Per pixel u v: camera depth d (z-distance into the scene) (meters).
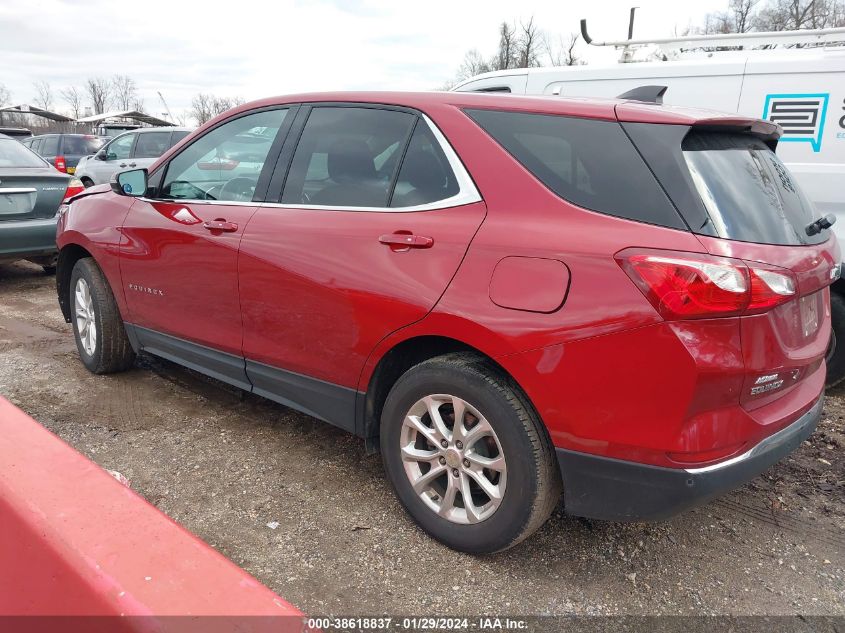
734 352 1.98
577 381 2.10
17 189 6.51
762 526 2.82
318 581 2.36
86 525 1.21
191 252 3.34
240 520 2.72
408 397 2.54
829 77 4.58
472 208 2.40
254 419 3.73
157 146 12.91
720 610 2.29
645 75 5.25
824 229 2.61
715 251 1.96
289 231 2.89
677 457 2.02
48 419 3.62
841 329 4.14
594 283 2.06
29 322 5.66
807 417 2.43
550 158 2.32
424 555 2.52
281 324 2.96
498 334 2.21
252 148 3.25
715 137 2.31
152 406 3.86
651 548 2.63
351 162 2.83
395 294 2.48
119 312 4.07
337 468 3.19
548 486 2.27
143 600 1.05
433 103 2.66
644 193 2.11
